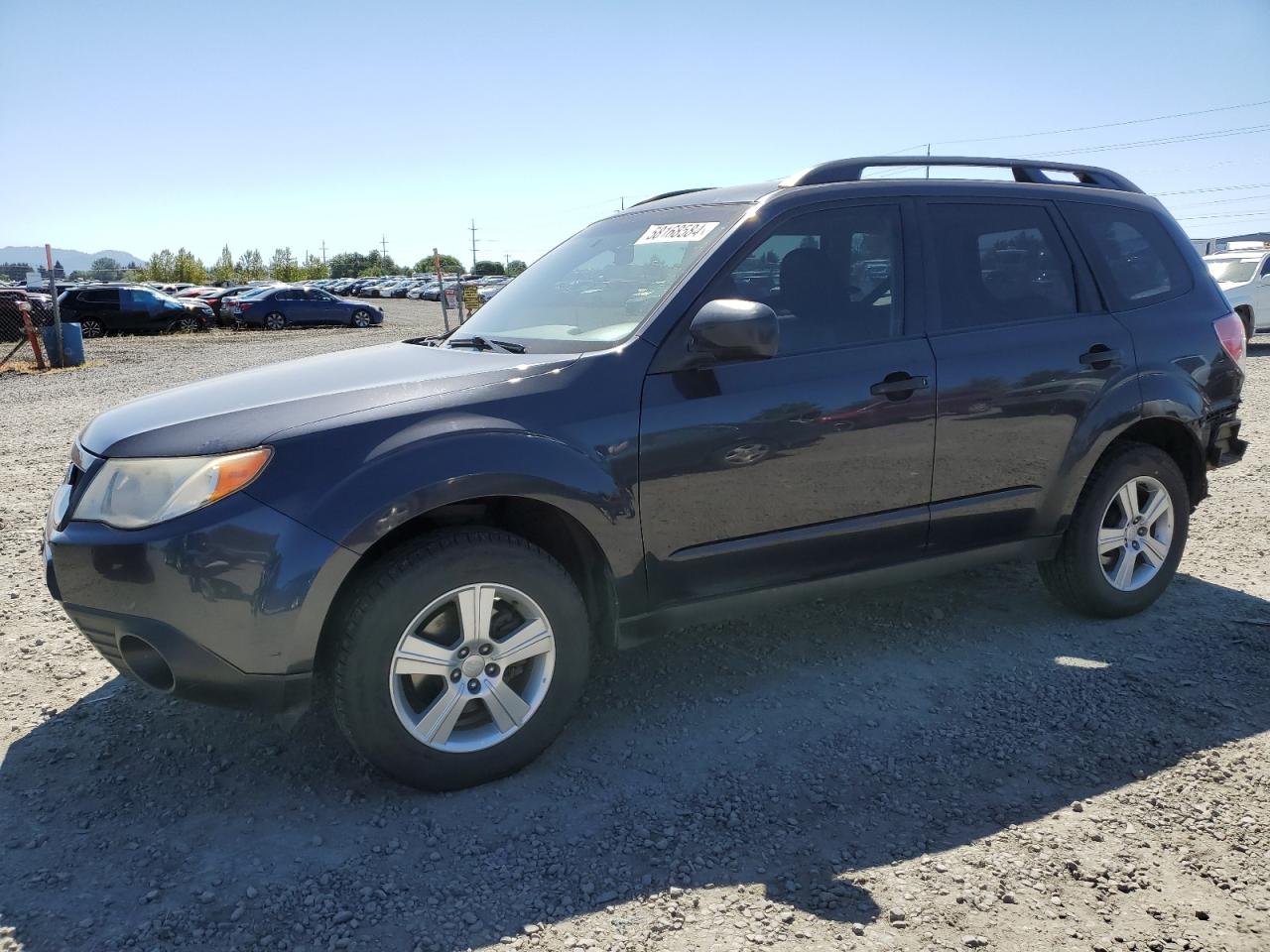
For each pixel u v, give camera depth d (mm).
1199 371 4336
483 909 2465
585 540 3197
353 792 3006
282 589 2686
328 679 2869
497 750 3021
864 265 3689
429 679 3035
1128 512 4246
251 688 2770
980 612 4445
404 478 2791
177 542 2686
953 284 3838
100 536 2791
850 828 2805
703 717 3490
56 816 2879
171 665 2756
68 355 17938
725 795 2986
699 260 3414
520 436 2957
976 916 2422
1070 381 3957
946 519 3783
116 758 3219
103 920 2424
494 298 4277
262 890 2543
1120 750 3215
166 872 2619
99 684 3775
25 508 6578
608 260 3859
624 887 2553
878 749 3250
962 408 3715
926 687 3699
